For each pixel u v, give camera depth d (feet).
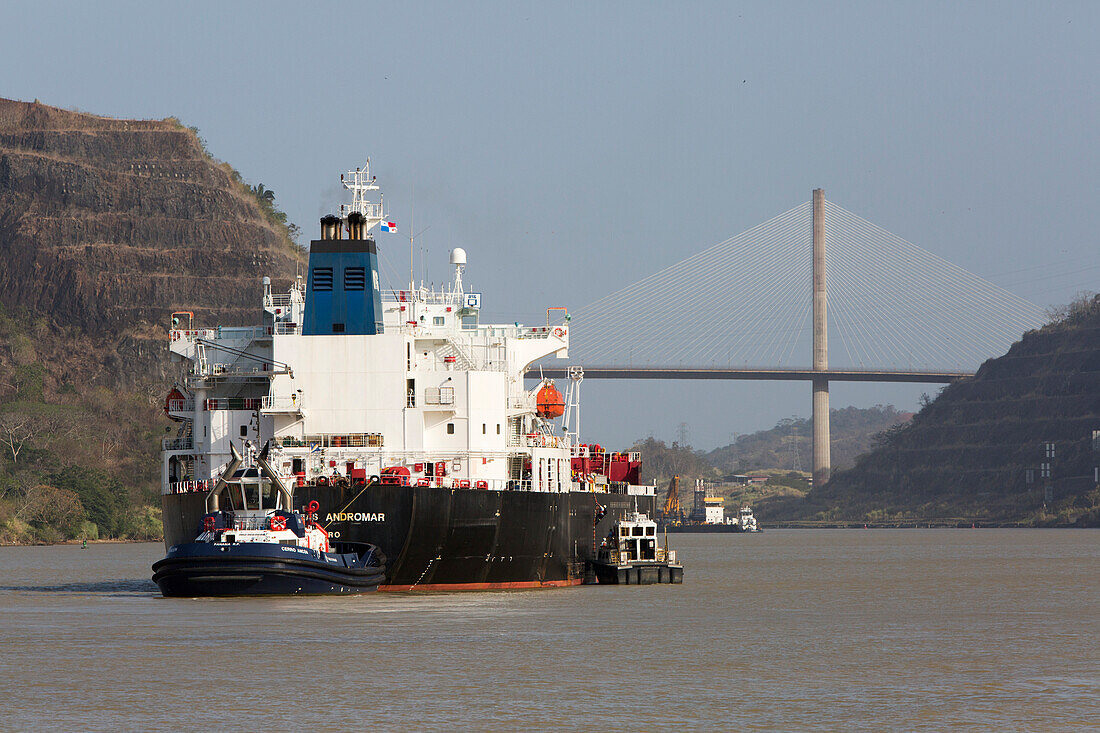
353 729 504.43
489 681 599.16
